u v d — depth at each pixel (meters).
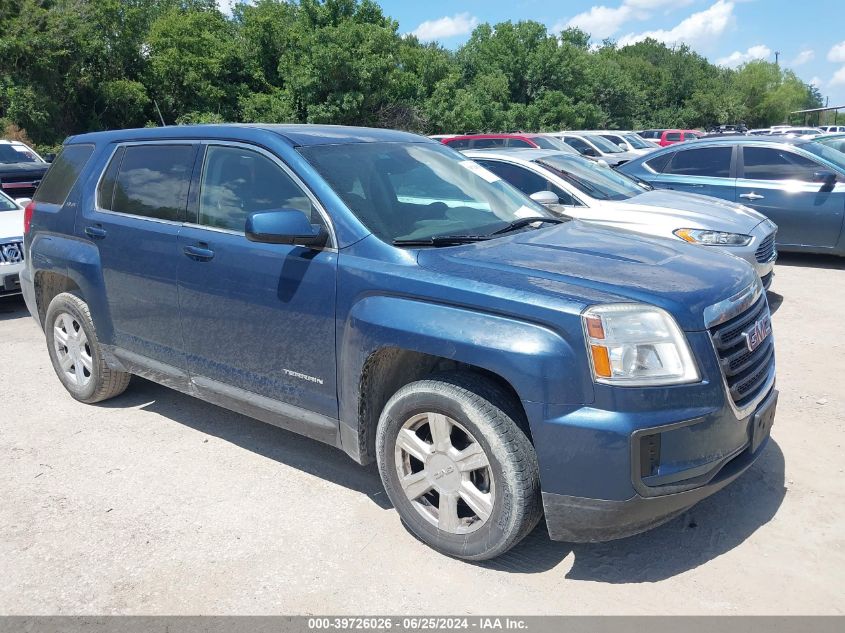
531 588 3.01
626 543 3.33
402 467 3.31
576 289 2.91
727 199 9.65
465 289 3.00
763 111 95.44
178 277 4.10
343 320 3.37
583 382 2.75
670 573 3.09
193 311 4.07
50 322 5.17
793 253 10.44
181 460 4.27
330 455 4.32
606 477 2.75
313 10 35.31
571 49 49.28
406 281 3.16
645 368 2.77
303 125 4.30
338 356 3.42
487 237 3.59
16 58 31.42
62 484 3.98
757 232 7.03
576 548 3.29
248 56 37.47
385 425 3.30
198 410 5.04
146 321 4.39
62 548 3.36
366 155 3.95
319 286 3.45
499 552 3.05
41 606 2.96
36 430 4.72
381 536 3.42
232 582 3.08
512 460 2.91
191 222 4.11
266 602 2.95
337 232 3.47
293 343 3.61
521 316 2.86
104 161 4.75
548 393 2.78
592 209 7.35
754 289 3.36
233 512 3.66
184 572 3.16
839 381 5.29
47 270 5.02
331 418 3.55
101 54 34.16
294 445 4.46
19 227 7.96
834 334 6.48
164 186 4.31
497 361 2.85
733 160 9.69
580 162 8.61
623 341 2.76
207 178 4.09
